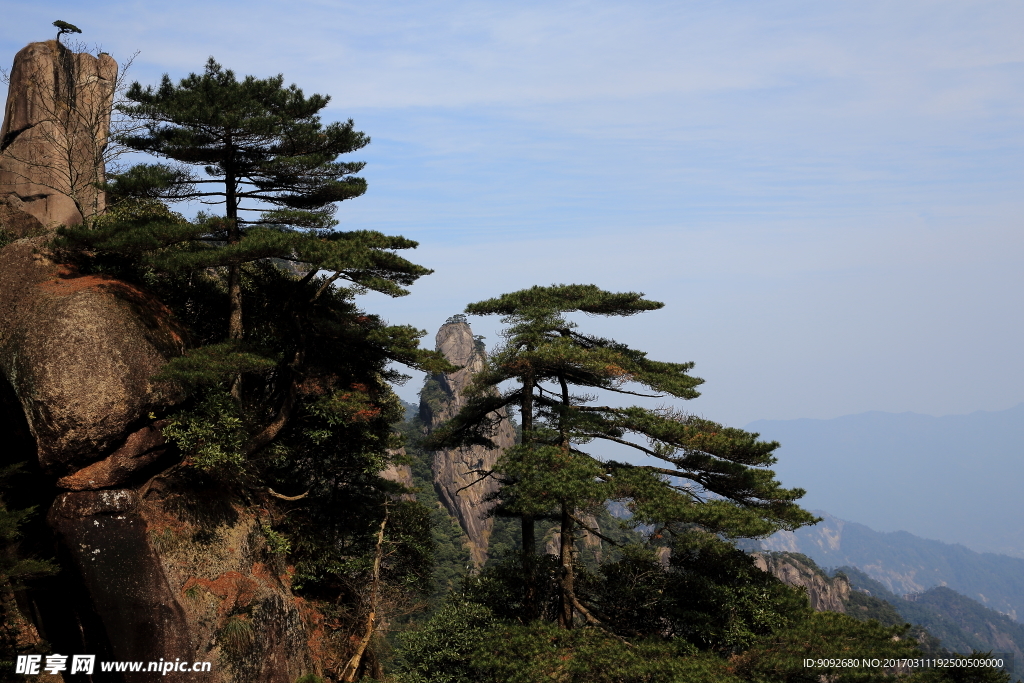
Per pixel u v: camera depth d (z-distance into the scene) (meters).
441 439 29.41
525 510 23.69
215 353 21.81
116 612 19.14
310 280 28.39
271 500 24.89
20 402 20.12
